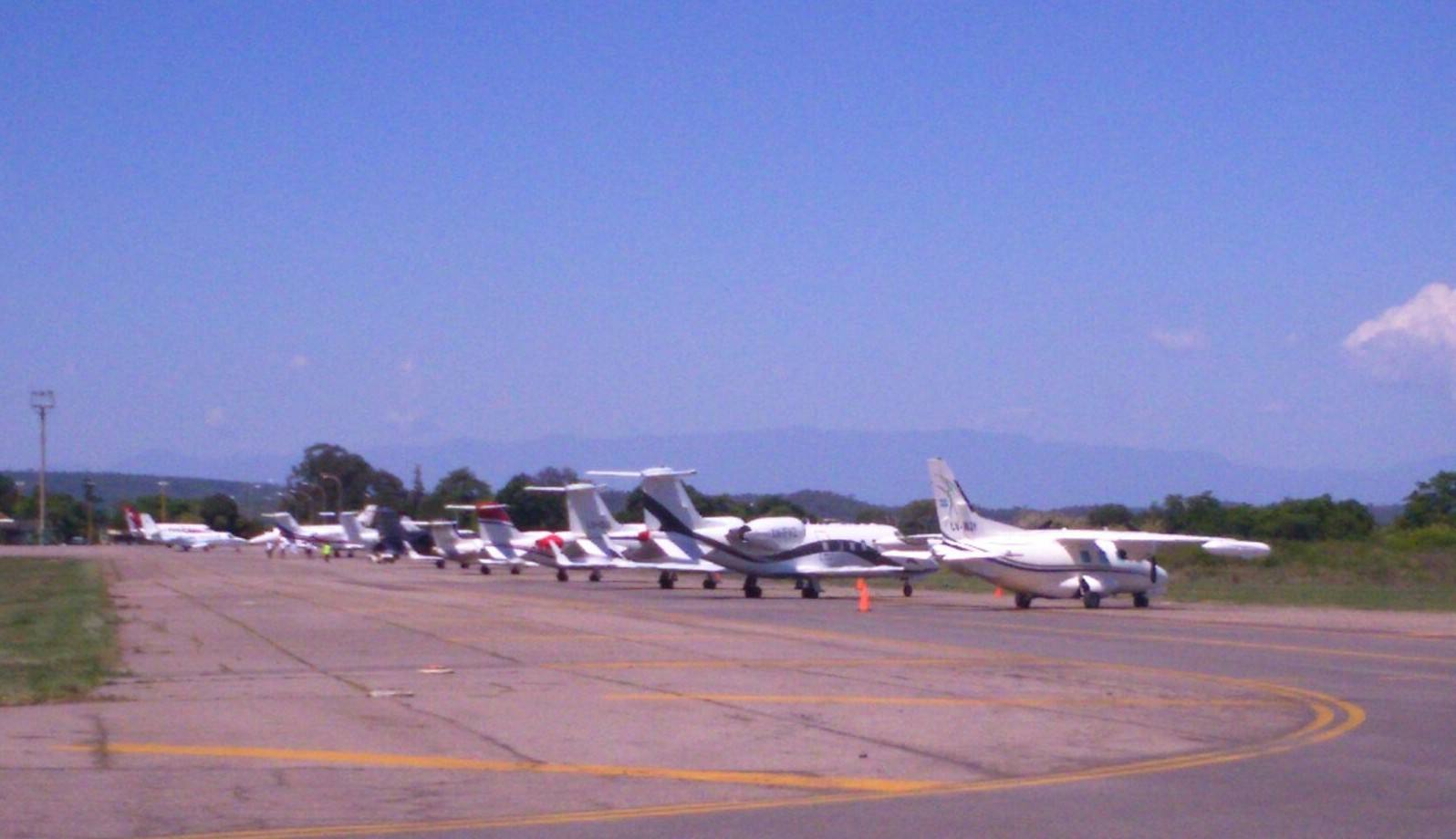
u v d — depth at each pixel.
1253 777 13.70
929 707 19.14
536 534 88.88
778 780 13.66
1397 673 23.97
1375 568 76.62
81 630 33.56
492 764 14.55
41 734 16.52
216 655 27.31
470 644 29.84
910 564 57.59
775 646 29.45
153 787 13.15
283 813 11.97
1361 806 12.23
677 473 58.50
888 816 11.83
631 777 13.80
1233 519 100.69
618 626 35.75
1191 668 24.72
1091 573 46.66
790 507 117.12
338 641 30.62
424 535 115.88
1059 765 14.47
